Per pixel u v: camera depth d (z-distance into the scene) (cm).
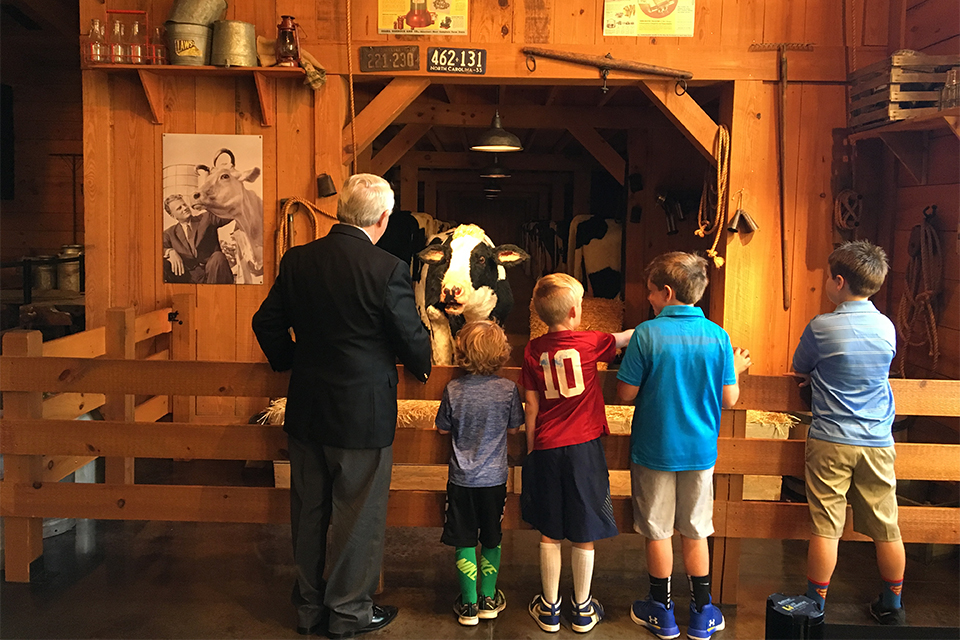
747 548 357
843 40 406
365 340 250
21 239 686
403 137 629
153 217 422
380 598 299
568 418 266
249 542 350
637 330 266
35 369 299
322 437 251
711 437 266
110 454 299
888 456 274
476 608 279
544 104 595
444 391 280
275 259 422
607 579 321
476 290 412
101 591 299
